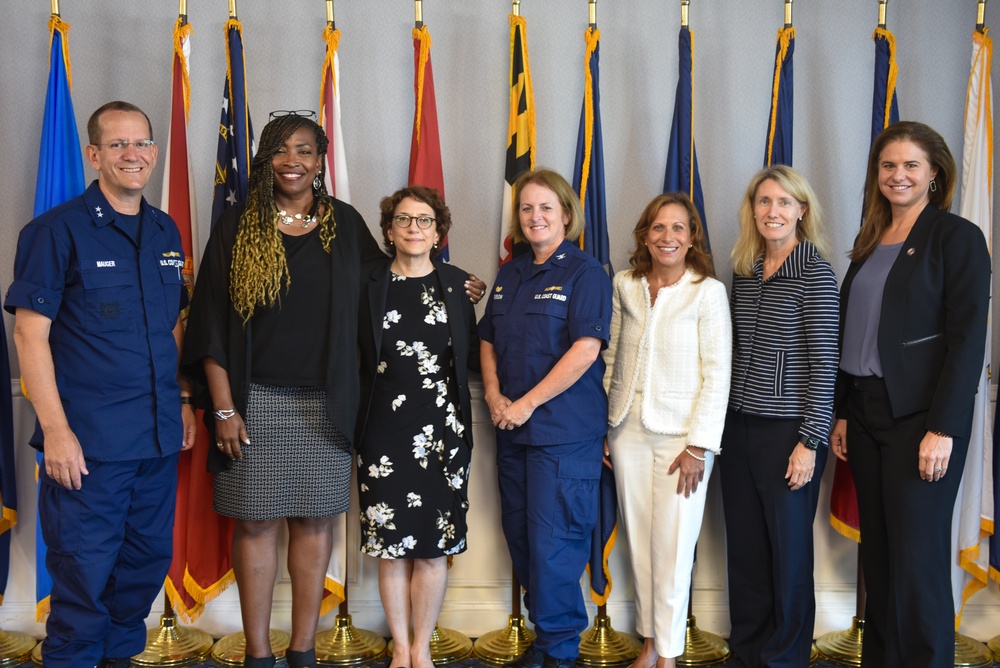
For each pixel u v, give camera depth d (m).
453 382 2.67
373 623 3.13
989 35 3.10
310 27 3.10
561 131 3.15
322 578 2.68
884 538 2.58
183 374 2.58
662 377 2.66
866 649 2.67
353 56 3.12
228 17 3.07
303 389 2.54
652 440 2.68
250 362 2.50
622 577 3.15
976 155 2.88
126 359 2.39
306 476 2.55
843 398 2.67
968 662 2.89
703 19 3.14
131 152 2.36
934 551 2.43
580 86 3.14
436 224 2.66
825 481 3.12
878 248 2.59
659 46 3.14
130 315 2.40
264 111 3.11
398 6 3.11
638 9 3.13
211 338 2.49
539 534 2.65
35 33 3.04
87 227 2.36
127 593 2.58
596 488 2.72
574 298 2.63
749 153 3.16
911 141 2.45
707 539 3.14
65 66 2.80
